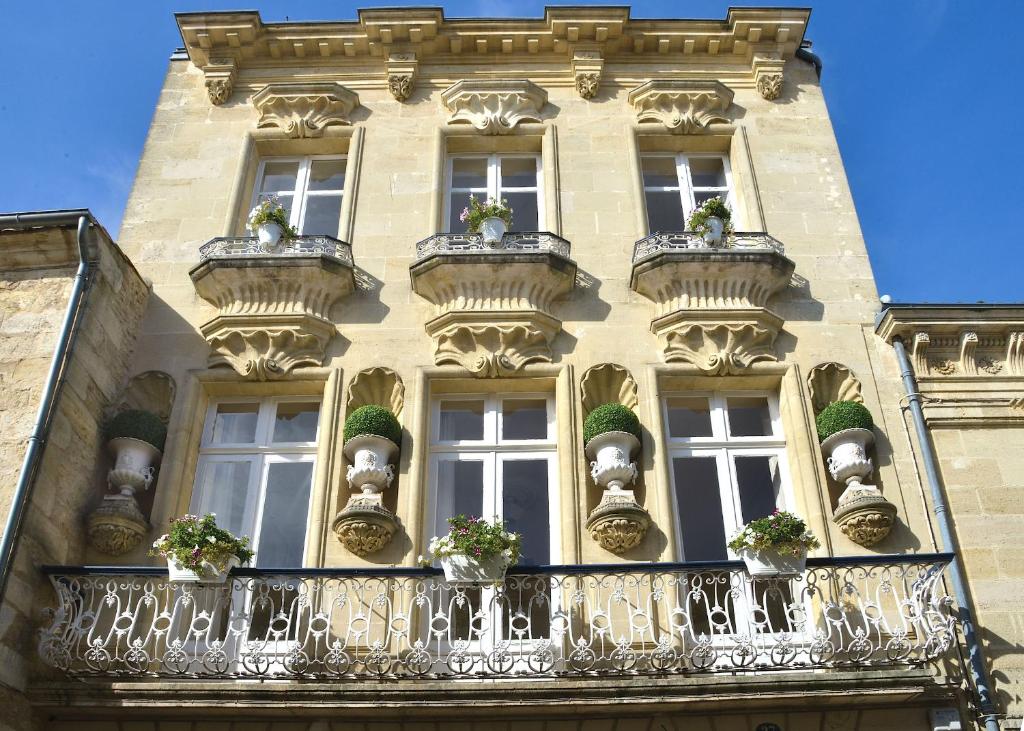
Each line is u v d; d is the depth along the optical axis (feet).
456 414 40.65
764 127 48.39
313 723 31.81
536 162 48.65
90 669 31.68
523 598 35.88
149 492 37.76
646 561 35.65
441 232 44.98
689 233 43.34
